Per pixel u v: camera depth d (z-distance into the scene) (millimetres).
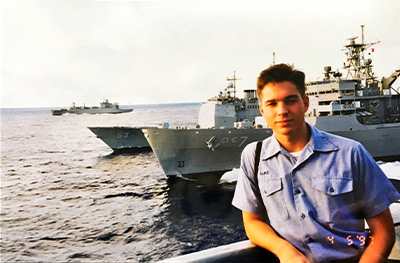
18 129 77750
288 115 1354
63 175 27156
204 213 15305
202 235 12773
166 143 21156
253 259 1504
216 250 1513
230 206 16094
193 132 20906
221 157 22062
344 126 21922
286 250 1333
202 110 26844
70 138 59156
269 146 1528
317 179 1338
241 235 12516
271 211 1468
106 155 38656
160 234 13250
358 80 24219
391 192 1326
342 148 1361
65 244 12797
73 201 19141
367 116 23734
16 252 12109
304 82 1438
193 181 21844
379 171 1343
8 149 44000
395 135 22828
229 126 25406
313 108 23500
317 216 1335
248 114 27344
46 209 17594
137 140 42250
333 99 22422
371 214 1324
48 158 36719
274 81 1360
